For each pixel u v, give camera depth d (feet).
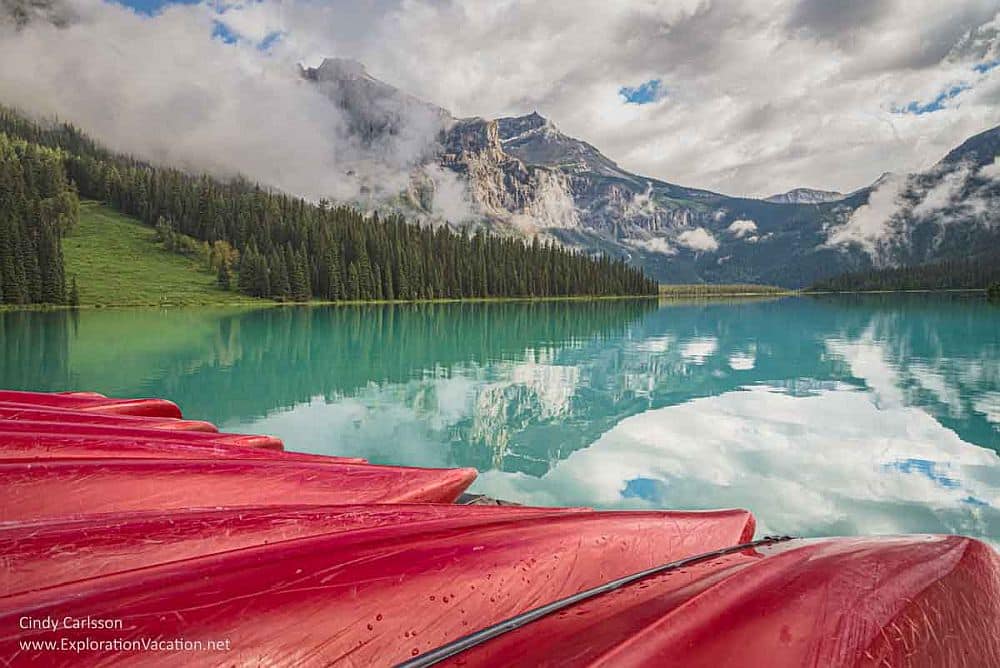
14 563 5.90
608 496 20.51
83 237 354.13
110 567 6.09
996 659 4.44
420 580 5.67
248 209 380.99
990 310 162.91
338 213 389.80
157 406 18.83
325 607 5.04
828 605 4.72
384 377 49.32
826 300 327.06
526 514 8.20
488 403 37.88
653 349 71.61
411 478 10.48
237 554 5.93
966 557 5.86
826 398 38.78
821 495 20.29
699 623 4.45
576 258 414.41
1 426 12.55
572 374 50.88
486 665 4.22
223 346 76.02
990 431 29.04
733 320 135.44
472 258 357.61
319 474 10.17
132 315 168.55
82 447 11.09
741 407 36.09
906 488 20.76
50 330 104.47
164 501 8.79
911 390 41.29
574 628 4.68
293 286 286.66
